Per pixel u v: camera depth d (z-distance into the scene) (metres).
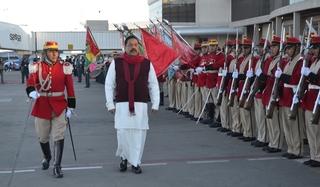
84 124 13.57
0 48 38.00
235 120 11.03
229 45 11.55
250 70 10.09
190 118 14.25
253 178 7.53
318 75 8.11
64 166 8.48
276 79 8.91
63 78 7.73
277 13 30.91
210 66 12.67
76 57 44.97
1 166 8.56
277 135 9.36
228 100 11.30
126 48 7.86
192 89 14.19
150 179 7.54
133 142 7.82
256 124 10.25
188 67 14.23
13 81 38.53
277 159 8.81
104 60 33.44
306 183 7.24
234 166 8.31
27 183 7.43
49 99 7.69
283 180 7.41
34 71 7.68
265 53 9.70
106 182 7.41
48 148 8.16
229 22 49.78
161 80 16.95
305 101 8.27
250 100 9.96
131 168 8.22
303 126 8.85
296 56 8.75
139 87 7.73
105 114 15.89
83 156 9.27
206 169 8.12
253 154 9.25
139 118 7.73
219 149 9.74
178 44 13.93
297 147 8.88
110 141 10.84
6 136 11.66
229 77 11.31
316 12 27.00
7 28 38.88
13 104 19.59
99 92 25.97
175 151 9.61
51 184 7.35
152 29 16.52
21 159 9.10
